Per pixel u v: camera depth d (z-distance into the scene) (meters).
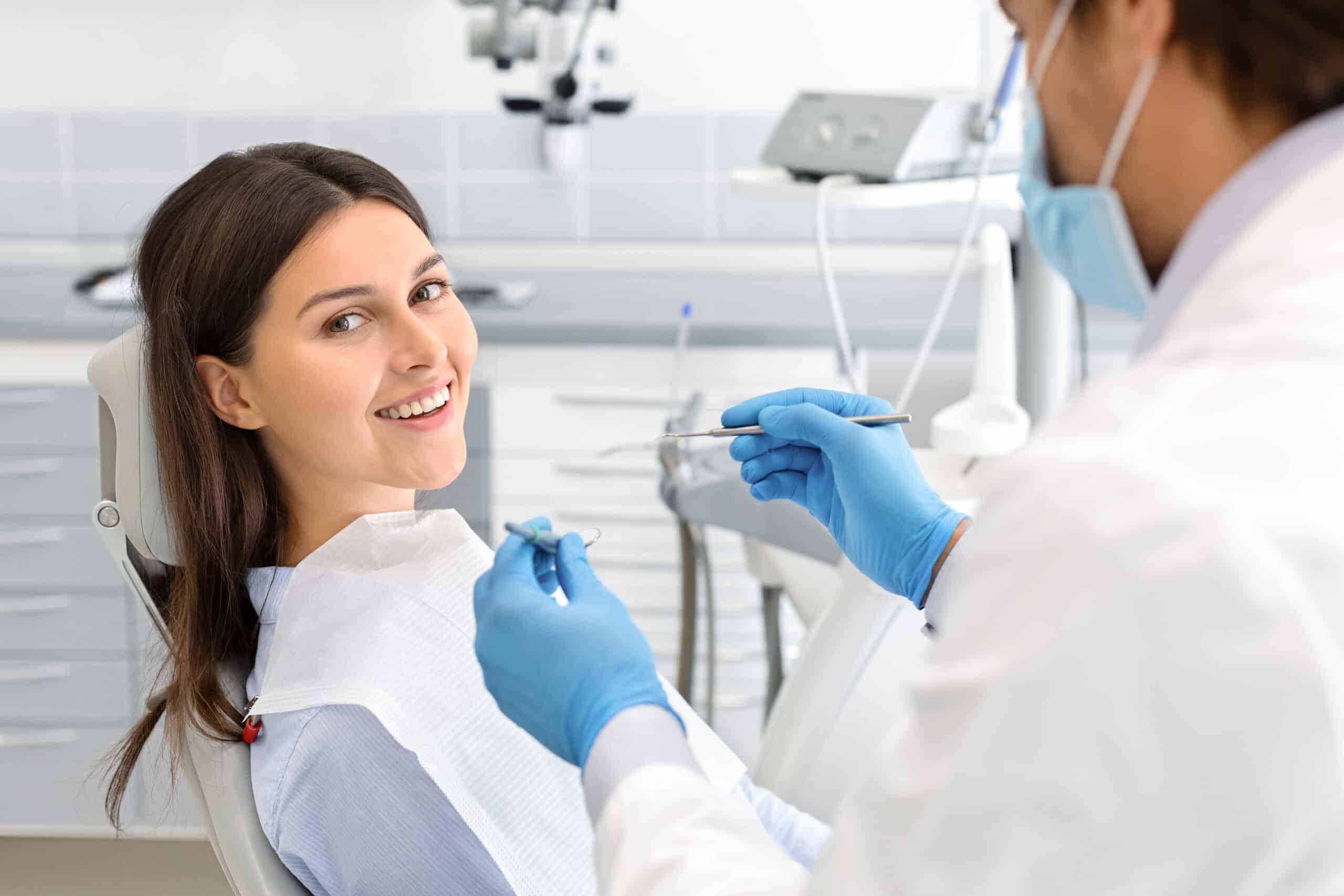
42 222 3.10
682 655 2.25
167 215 1.00
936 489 1.37
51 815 2.56
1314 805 0.43
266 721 0.96
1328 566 0.44
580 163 3.05
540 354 2.53
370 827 0.93
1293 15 0.49
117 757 1.10
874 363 2.52
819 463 1.12
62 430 2.48
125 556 1.03
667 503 1.77
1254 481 0.45
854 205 1.52
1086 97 0.58
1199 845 0.44
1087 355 2.28
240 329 0.98
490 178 3.07
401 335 1.00
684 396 2.52
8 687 2.54
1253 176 0.52
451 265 3.07
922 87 2.98
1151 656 0.44
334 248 0.98
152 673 1.08
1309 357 0.47
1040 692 0.45
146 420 0.99
